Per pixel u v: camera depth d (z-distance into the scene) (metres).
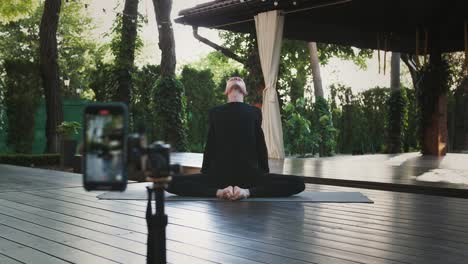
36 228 3.73
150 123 15.43
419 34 12.09
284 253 2.92
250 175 5.02
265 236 3.38
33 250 3.04
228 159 5.02
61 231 3.61
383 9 9.79
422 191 5.64
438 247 3.07
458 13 10.34
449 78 12.05
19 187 6.39
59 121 14.05
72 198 5.34
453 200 5.10
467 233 3.49
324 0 8.70
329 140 14.69
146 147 1.74
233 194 4.90
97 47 31.41
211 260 2.77
